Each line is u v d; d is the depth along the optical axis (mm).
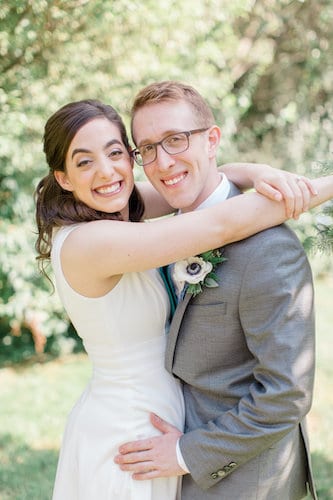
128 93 5508
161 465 1910
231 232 1838
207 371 1966
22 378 5570
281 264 1812
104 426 2021
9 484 3699
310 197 1898
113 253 1898
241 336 1914
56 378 5531
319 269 8047
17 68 5230
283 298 1789
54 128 1974
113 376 2055
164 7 5195
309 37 7543
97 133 1946
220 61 6320
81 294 2014
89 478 2006
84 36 5211
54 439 4316
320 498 3395
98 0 4980
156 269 2160
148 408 2000
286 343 1780
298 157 7891
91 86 5406
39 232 2176
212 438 1873
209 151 2023
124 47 5379
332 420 4371
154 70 5484
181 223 1868
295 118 7863
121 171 1989
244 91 7453
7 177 5496
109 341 2041
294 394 1777
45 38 5102
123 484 1944
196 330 1944
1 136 5109
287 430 1805
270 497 1937
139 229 1898
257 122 8219
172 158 1923
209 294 1897
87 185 1977
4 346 6230
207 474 1882
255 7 7020
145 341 2070
